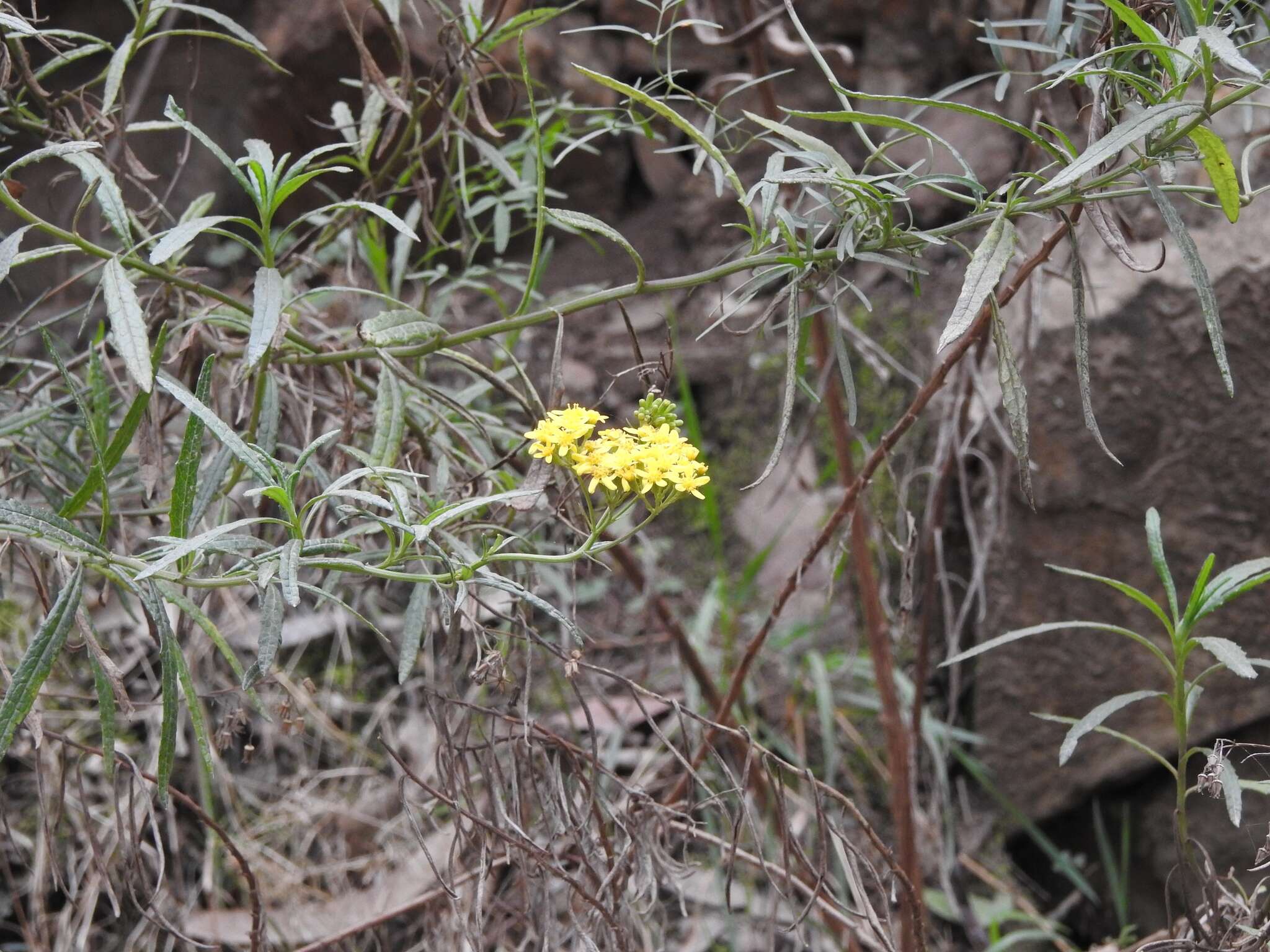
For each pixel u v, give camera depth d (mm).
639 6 1570
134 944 1137
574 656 868
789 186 972
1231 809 821
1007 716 1269
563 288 1629
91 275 1235
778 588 1463
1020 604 1243
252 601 1371
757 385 1561
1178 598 1160
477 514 927
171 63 1603
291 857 1267
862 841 1255
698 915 1146
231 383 920
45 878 1176
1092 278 1167
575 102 1549
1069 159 774
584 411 796
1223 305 1103
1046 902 1322
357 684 1414
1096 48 851
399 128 1226
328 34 1419
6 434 884
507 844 889
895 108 1504
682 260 1640
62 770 885
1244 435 1107
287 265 989
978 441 1297
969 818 1326
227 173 1614
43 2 1594
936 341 1413
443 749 919
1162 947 888
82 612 793
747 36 966
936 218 1477
